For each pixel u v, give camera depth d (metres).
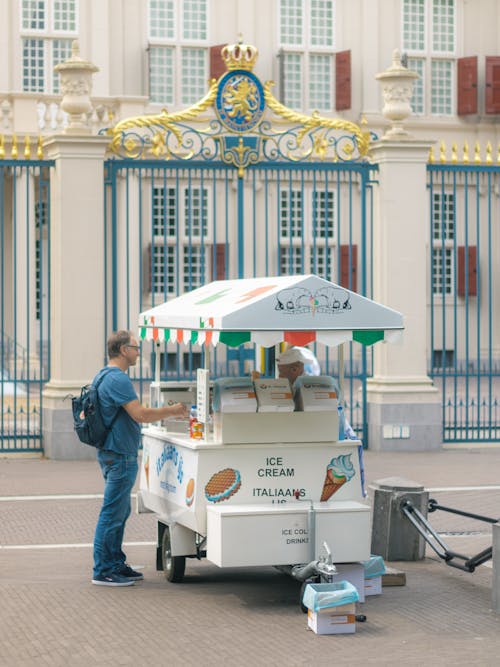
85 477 23.86
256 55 26.78
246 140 26.78
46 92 48.09
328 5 51.62
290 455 14.13
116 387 14.53
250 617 13.20
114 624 12.82
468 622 13.10
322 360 46.66
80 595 14.14
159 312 15.96
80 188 26.30
